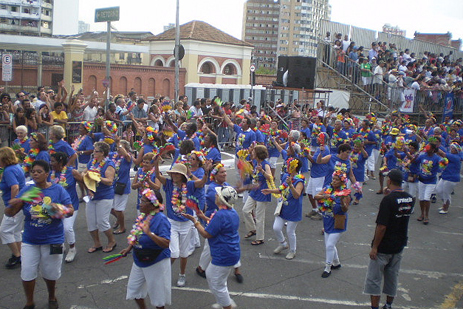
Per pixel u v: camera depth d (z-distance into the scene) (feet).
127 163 26.30
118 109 45.14
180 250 20.90
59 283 20.65
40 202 17.25
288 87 65.31
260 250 26.08
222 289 17.46
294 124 57.77
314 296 20.84
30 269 17.54
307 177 44.98
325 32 80.43
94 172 22.76
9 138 35.32
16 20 252.21
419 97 75.82
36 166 17.44
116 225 27.91
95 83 98.68
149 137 26.25
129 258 23.79
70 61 92.22
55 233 17.79
